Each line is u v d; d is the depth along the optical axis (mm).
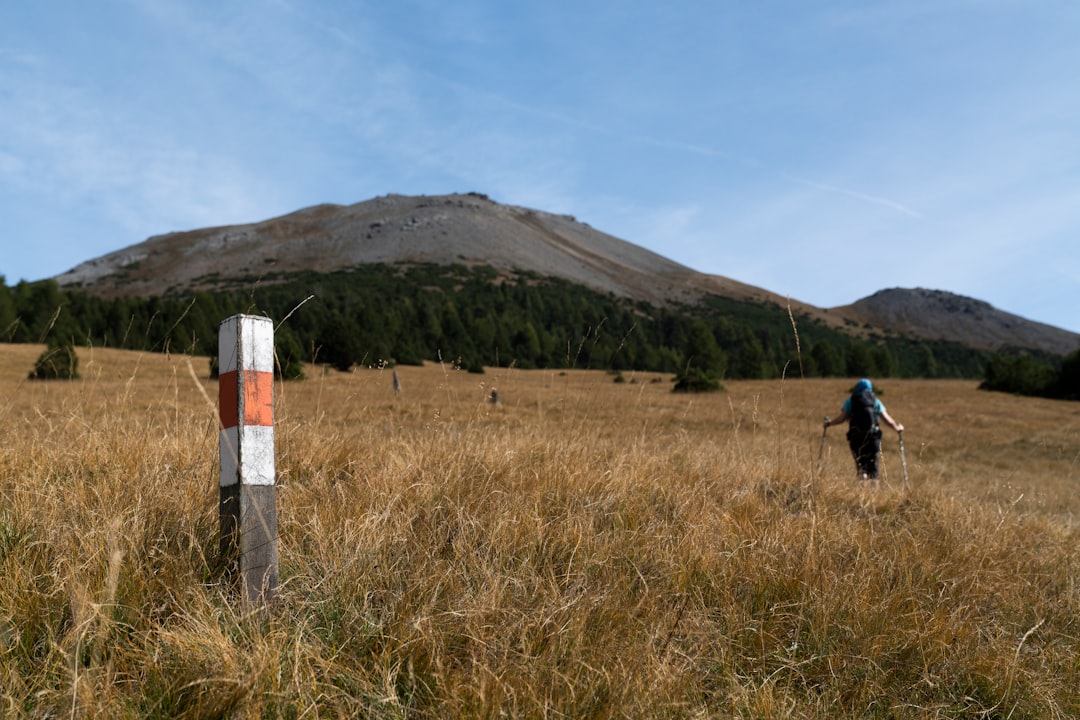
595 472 5355
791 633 3340
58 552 3027
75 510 3467
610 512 4652
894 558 4172
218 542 3135
